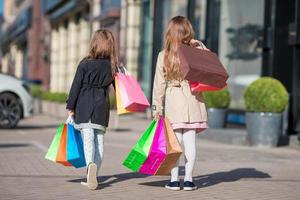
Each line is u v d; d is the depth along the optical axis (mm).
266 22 18594
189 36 7766
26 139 15281
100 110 7805
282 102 15211
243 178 9430
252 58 20266
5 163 10242
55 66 52969
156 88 7777
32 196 7285
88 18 40375
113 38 7961
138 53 30703
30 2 66250
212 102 18562
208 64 7508
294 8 18203
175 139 7527
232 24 21812
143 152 7457
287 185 8859
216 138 16797
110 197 7332
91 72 7789
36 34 61844
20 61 79625
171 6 27016
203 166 10844
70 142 7820
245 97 15586
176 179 8008
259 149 14781
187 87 7766
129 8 30938
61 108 27141
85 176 8953
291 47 18078
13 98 18656
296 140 15766
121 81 7859
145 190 7918
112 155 12023
